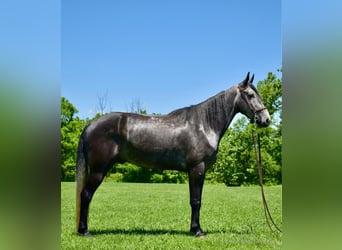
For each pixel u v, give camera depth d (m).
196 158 7.12
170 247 6.25
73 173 33.75
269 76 31.23
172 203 14.25
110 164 7.09
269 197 17.16
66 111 35.28
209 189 23.05
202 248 6.23
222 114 7.34
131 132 7.11
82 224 6.95
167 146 7.12
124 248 6.13
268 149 32.69
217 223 9.11
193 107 7.43
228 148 33.75
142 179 31.81
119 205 13.32
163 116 7.40
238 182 34.06
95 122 7.15
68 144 33.69
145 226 8.55
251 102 7.32
